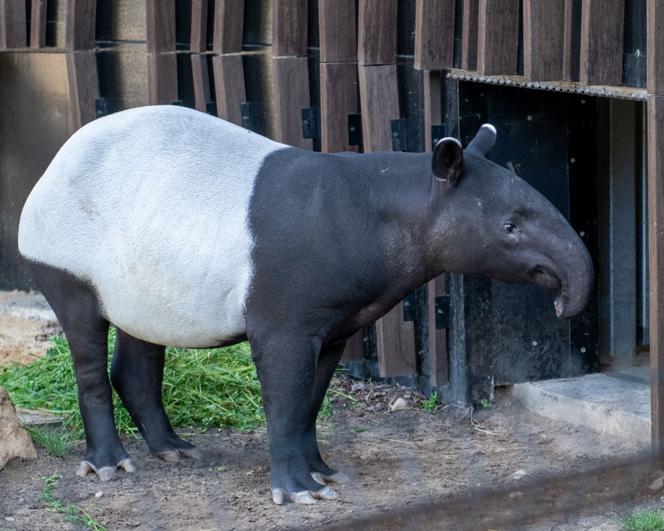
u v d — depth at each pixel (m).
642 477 8.12
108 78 19.39
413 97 15.25
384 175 11.77
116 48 19.20
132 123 12.22
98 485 12.62
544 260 11.30
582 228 15.38
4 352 18.77
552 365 15.51
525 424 14.73
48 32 20.25
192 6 17.84
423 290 15.64
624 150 15.78
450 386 15.43
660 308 11.98
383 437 14.43
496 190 11.45
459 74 14.25
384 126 15.30
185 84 18.41
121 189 11.99
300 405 11.82
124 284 12.03
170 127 12.10
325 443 14.19
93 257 12.18
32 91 20.92
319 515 11.60
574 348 15.57
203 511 11.84
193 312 11.86
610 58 12.34
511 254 11.41
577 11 12.70
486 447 13.93
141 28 18.77
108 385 12.98
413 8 15.05
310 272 11.48
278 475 11.98
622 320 16.14
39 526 11.45
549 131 14.99
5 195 21.84
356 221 11.57
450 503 7.07
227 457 13.58
